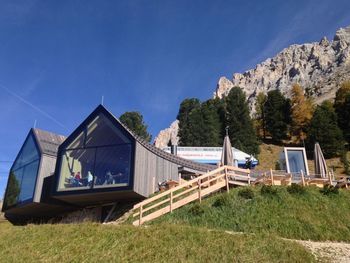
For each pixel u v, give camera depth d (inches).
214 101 3378.4
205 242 505.7
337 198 745.0
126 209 864.9
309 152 2418.8
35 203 960.3
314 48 5895.7
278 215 669.9
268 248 490.3
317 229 631.2
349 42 5625.0
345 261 472.7
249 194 732.0
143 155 882.8
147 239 522.6
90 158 896.9
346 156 2245.3
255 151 2588.6
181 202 746.2
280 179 848.3
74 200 935.0
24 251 541.3
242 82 6510.8
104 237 546.9
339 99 2854.3
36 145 1048.2
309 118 2800.2
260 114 3284.9
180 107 3385.8
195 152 1621.6
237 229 644.1
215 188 793.6
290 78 5506.9
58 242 553.6
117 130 894.4
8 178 1160.8
